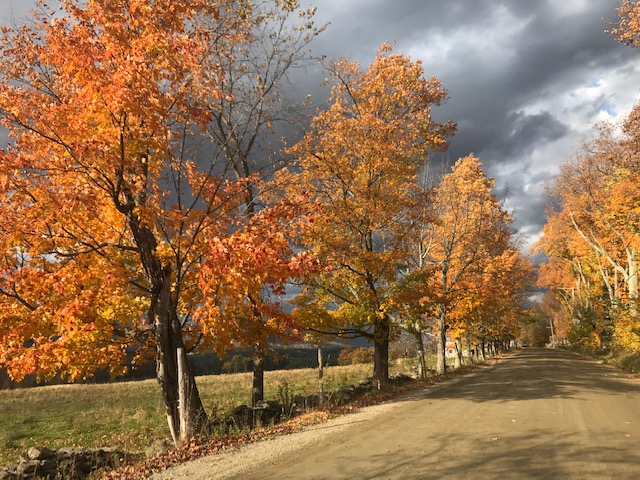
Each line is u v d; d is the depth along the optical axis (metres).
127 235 11.27
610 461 6.66
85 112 8.86
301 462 7.12
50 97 10.01
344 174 18.70
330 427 10.38
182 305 12.38
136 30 9.18
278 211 10.27
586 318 52.06
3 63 9.62
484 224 27.78
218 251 8.95
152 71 8.28
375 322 19.11
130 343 11.17
